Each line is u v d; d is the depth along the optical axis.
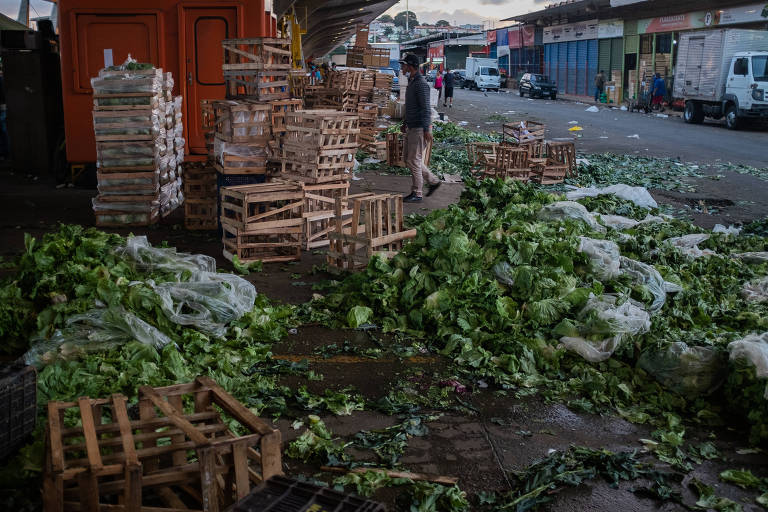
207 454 3.11
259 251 8.26
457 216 8.02
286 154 8.87
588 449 4.30
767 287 7.23
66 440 3.79
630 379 5.35
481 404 4.94
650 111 34.66
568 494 3.87
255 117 8.70
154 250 6.52
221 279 6.27
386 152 15.98
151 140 9.52
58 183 12.96
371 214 7.50
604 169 15.56
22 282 5.73
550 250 7.03
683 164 17.14
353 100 17.84
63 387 4.57
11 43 14.22
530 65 59.34
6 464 3.82
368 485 3.85
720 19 33.25
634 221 9.43
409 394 5.04
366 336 6.06
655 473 4.07
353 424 4.59
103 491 3.11
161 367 4.95
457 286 6.41
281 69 9.01
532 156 14.27
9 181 13.16
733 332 5.76
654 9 38.59
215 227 9.63
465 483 3.96
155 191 9.70
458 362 5.55
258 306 6.35
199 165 9.51
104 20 12.03
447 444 4.38
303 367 5.37
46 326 5.32
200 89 12.42
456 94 48.59
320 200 8.60
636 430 4.67
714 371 5.05
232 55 9.24
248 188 8.05
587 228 8.56
